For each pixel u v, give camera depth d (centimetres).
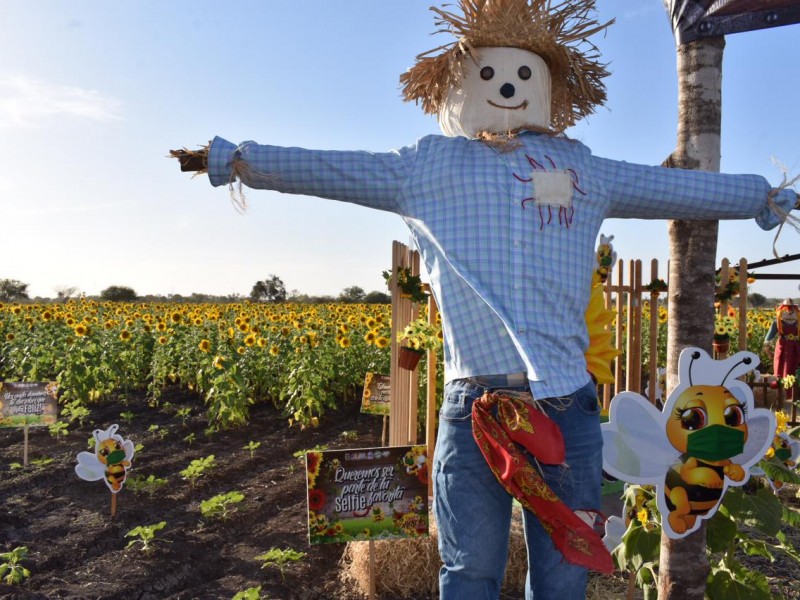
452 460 223
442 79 254
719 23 272
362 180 231
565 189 226
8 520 561
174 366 1238
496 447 210
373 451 394
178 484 675
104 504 609
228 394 919
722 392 292
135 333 1345
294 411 1011
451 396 226
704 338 292
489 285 219
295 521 569
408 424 533
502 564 226
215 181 233
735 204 251
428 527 400
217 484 681
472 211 223
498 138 231
